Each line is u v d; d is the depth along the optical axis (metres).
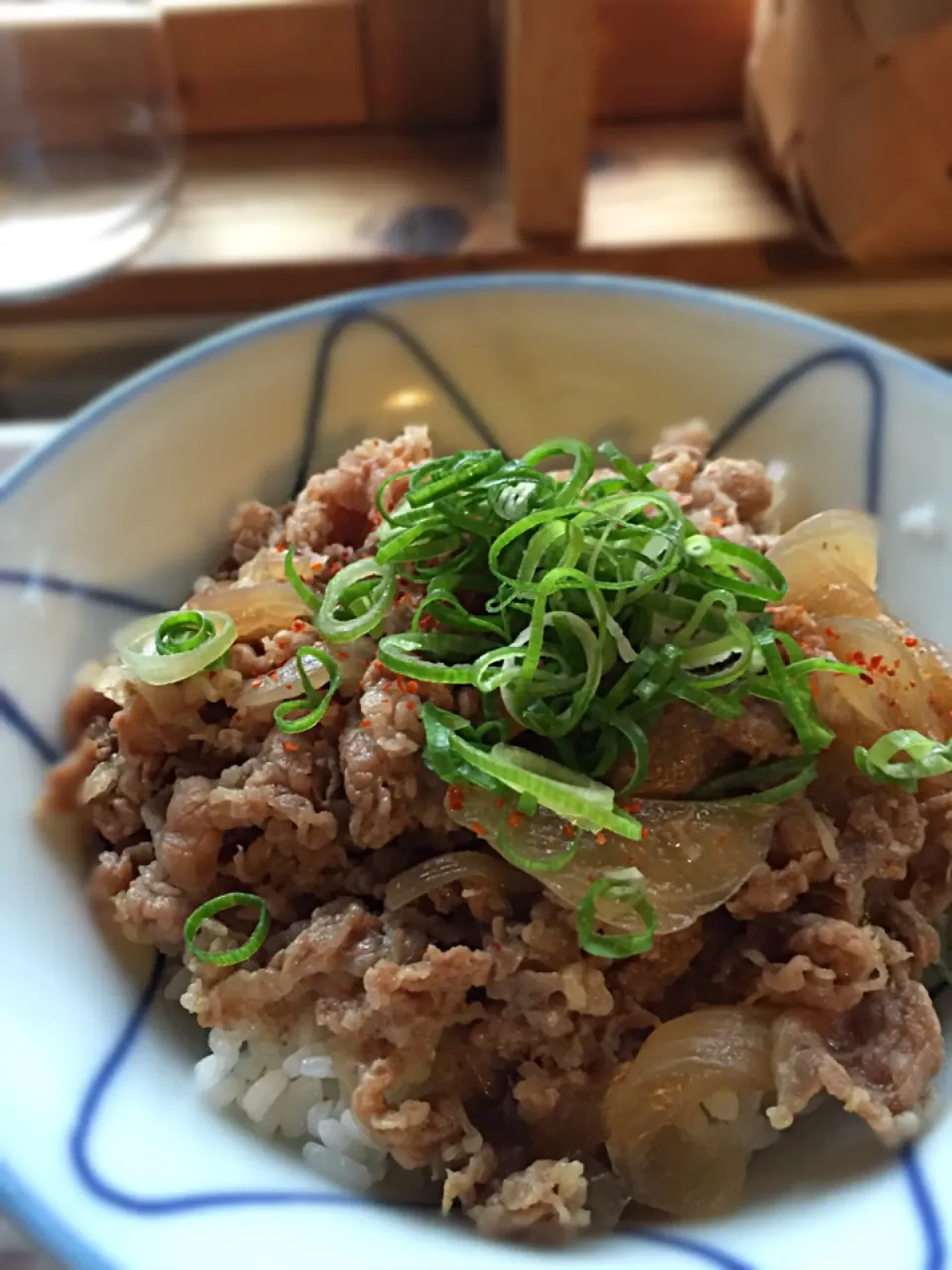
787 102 0.27
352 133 0.31
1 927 0.16
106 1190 0.13
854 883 0.16
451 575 0.18
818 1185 0.15
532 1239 0.14
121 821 0.18
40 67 0.29
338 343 0.22
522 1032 0.16
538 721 0.16
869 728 0.18
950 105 0.25
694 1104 0.16
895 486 0.21
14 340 0.29
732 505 0.21
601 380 0.23
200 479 0.21
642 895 0.16
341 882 0.17
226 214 0.29
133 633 0.19
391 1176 0.16
